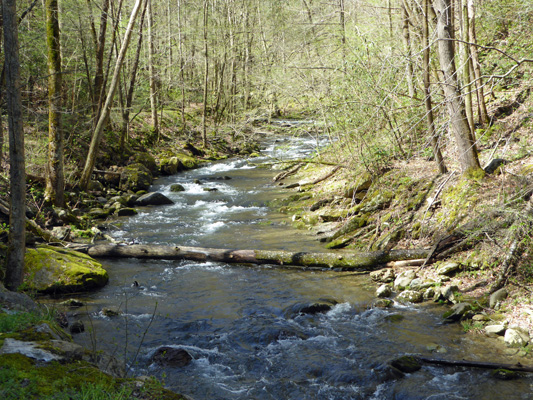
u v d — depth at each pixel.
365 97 13.40
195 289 8.97
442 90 10.29
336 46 17.83
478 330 6.85
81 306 8.09
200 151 26.92
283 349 6.62
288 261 10.06
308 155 21.58
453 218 9.72
